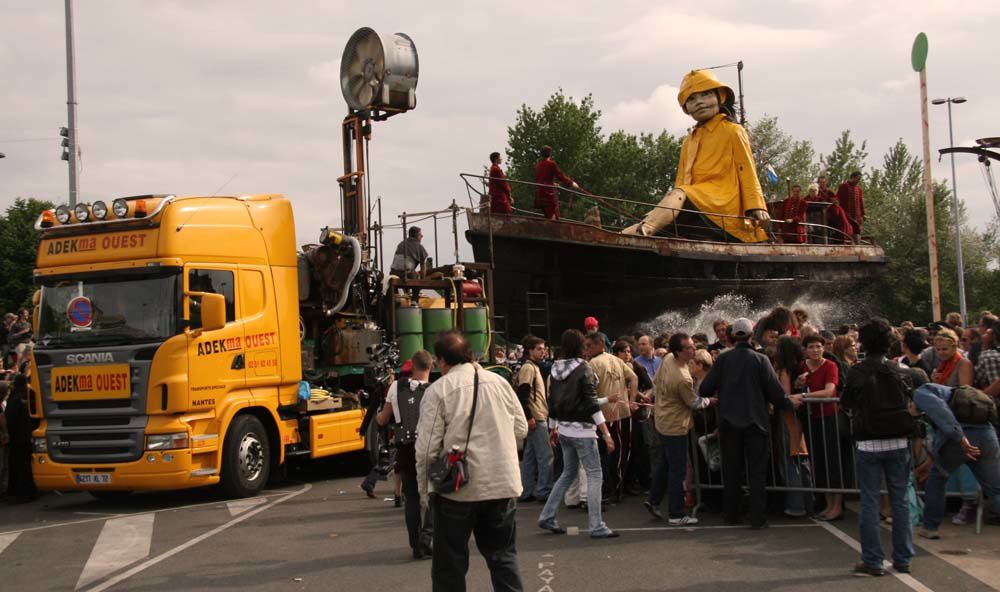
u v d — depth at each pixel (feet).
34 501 41.52
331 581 23.39
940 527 27.61
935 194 153.48
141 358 35.42
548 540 27.40
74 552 28.45
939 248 148.66
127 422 35.63
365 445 44.55
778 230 81.35
